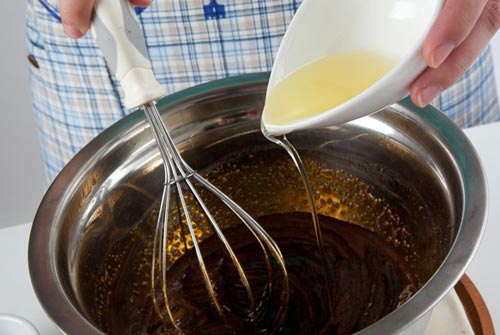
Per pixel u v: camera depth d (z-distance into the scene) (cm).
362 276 53
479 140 59
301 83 47
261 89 53
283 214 58
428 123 48
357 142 53
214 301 49
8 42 108
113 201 52
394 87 41
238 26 67
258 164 56
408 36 45
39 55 72
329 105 45
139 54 43
